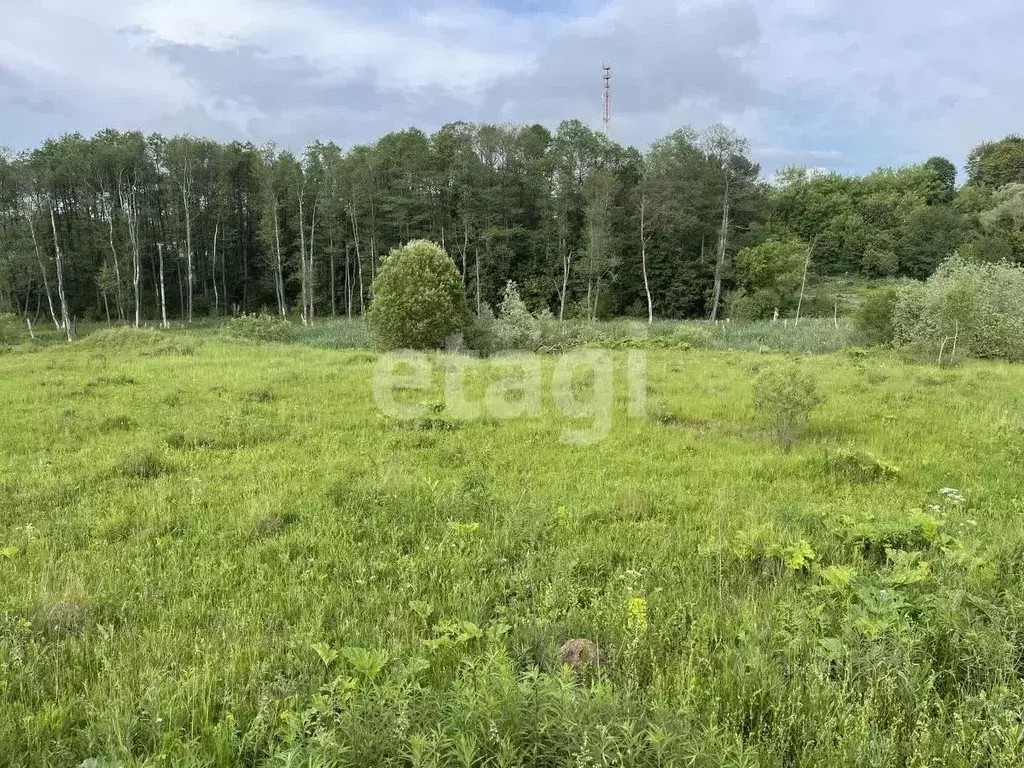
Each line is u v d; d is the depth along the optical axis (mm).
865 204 71375
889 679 3486
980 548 5395
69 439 10156
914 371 17141
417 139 58375
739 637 4105
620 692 3430
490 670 3570
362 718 3139
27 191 44250
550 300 57531
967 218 64125
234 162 56781
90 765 2902
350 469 8508
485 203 55844
